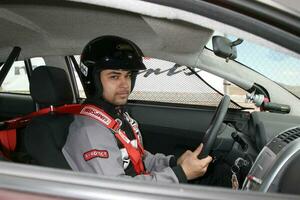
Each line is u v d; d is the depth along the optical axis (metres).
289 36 0.84
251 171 1.37
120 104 1.69
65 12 1.94
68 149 1.61
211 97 2.70
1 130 2.07
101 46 1.62
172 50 2.28
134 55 1.65
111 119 1.65
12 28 2.13
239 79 2.42
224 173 2.08
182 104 2.76
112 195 0.83
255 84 2.44
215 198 0.84
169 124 2.75
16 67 3.21
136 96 2.85
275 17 0.83
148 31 2.09
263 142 1.91
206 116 2.69
